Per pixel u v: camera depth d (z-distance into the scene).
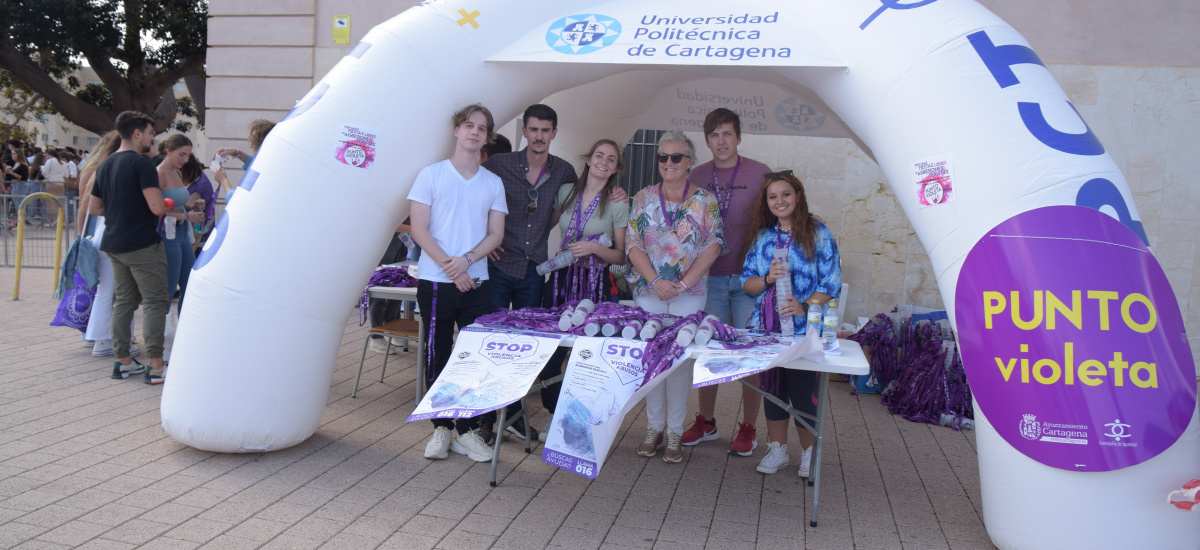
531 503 3.52
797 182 3.87
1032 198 3.12
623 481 3.86
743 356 3.33
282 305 3.73
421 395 5.02
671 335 3.51
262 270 3.70
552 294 4.42
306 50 8.34
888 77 3.46
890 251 7.22
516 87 4.13
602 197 4.28
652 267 4.04
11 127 26.52
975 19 3.48
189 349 3.76
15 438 3.93
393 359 6.35
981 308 3.14
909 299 7.20
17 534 2.91
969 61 3.34
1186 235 6.64
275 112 8.47
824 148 7.29
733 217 4.34
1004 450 3.10
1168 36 6.57
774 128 6.05
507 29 4.05
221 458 3.83
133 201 4.77
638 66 4.43
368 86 3.84
